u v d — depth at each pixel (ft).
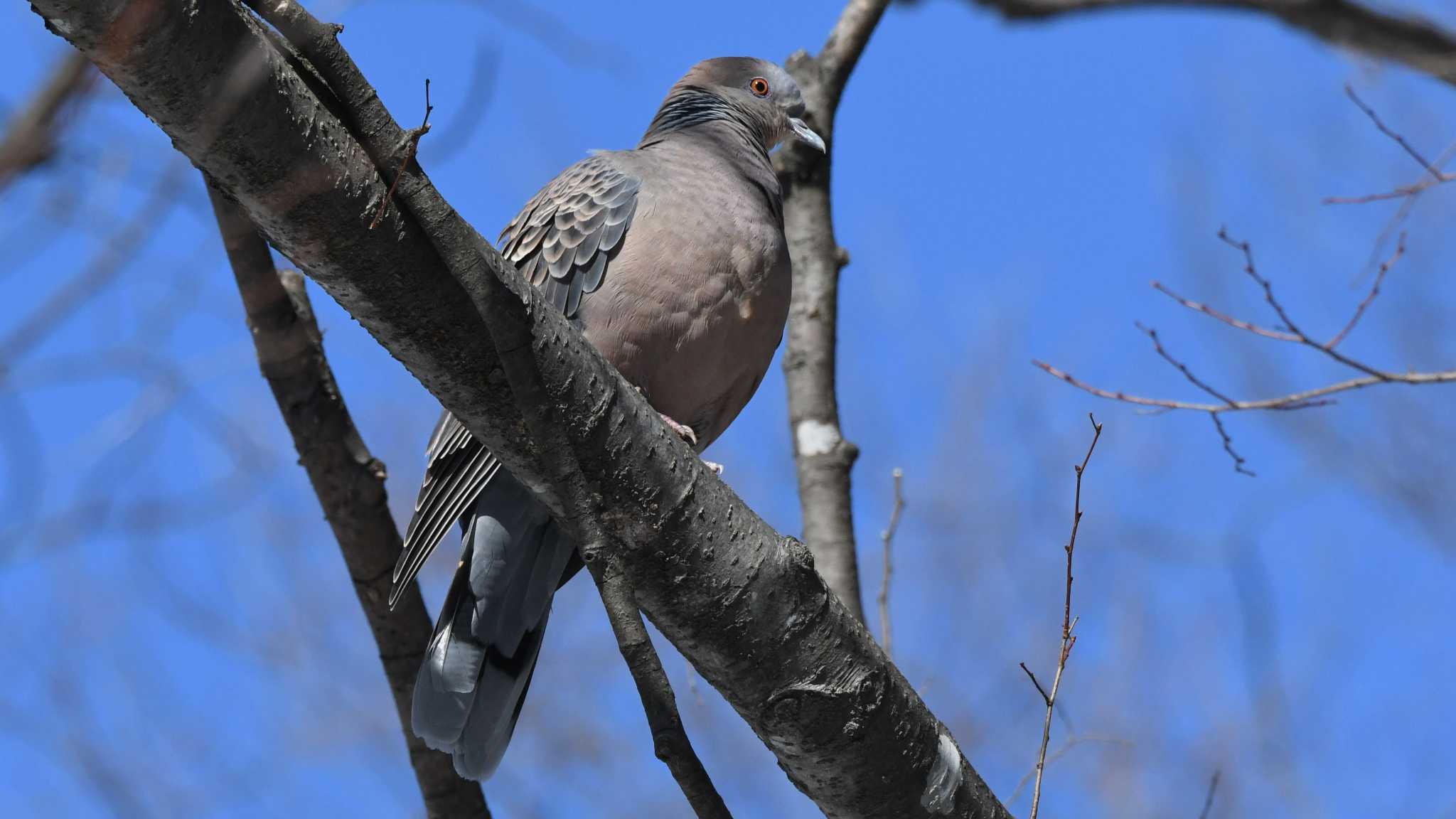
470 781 29.81
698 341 29.48
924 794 21.81
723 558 20.63
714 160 31.94
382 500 29.17
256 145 17.26
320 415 28.71
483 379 20.01
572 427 19.92
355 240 18.31
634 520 20.45
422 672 26.78
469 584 27.17
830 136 37.04
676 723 17.99
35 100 17.79
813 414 34.35
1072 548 22.86
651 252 29.27
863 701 21.09
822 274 35.76
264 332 28.17
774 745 21.88
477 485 26.53
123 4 15.49
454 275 18.65
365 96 17.85
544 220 30.94
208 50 16.35
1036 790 21.72
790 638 20.84
